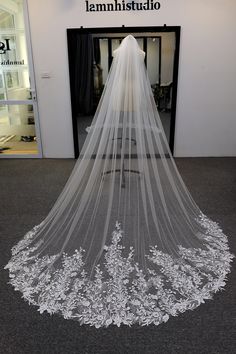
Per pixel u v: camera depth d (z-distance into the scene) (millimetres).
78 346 1562
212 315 1733
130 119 2217
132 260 2092
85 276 1985
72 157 4816
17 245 2404
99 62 4270
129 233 2252
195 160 4609
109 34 4168
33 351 1540
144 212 2279
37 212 3018
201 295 1858
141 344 1567
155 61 4266
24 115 4672
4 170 4285
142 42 4207
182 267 2068
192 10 4059
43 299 1845
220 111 4547
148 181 2291
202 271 2055
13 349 1552
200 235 2439
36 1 4047
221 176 3939
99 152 2262
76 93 4426
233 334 1618
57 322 1701
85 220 2312
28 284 1965
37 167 4391
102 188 2295
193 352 1521
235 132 4660
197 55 4266
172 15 4090
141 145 2244
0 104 4605
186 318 1712
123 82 2201
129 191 2281
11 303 1835
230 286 1949
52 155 4820
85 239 2258
